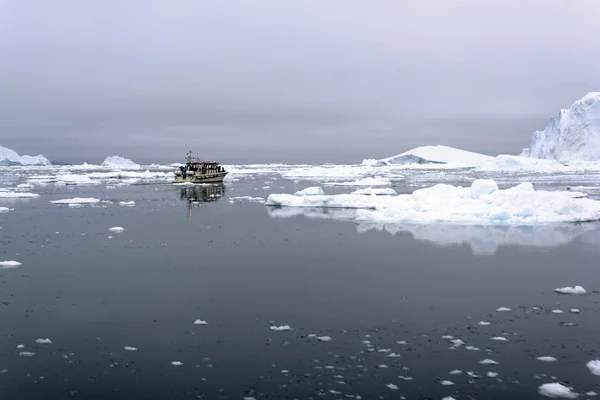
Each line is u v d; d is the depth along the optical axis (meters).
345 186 68.38
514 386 9.27
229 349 11.05
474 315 13.10
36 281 16.70
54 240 24.70
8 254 21.25
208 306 14.02
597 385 9.27
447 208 31.16
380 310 13.56
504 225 28.14
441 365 10.16
